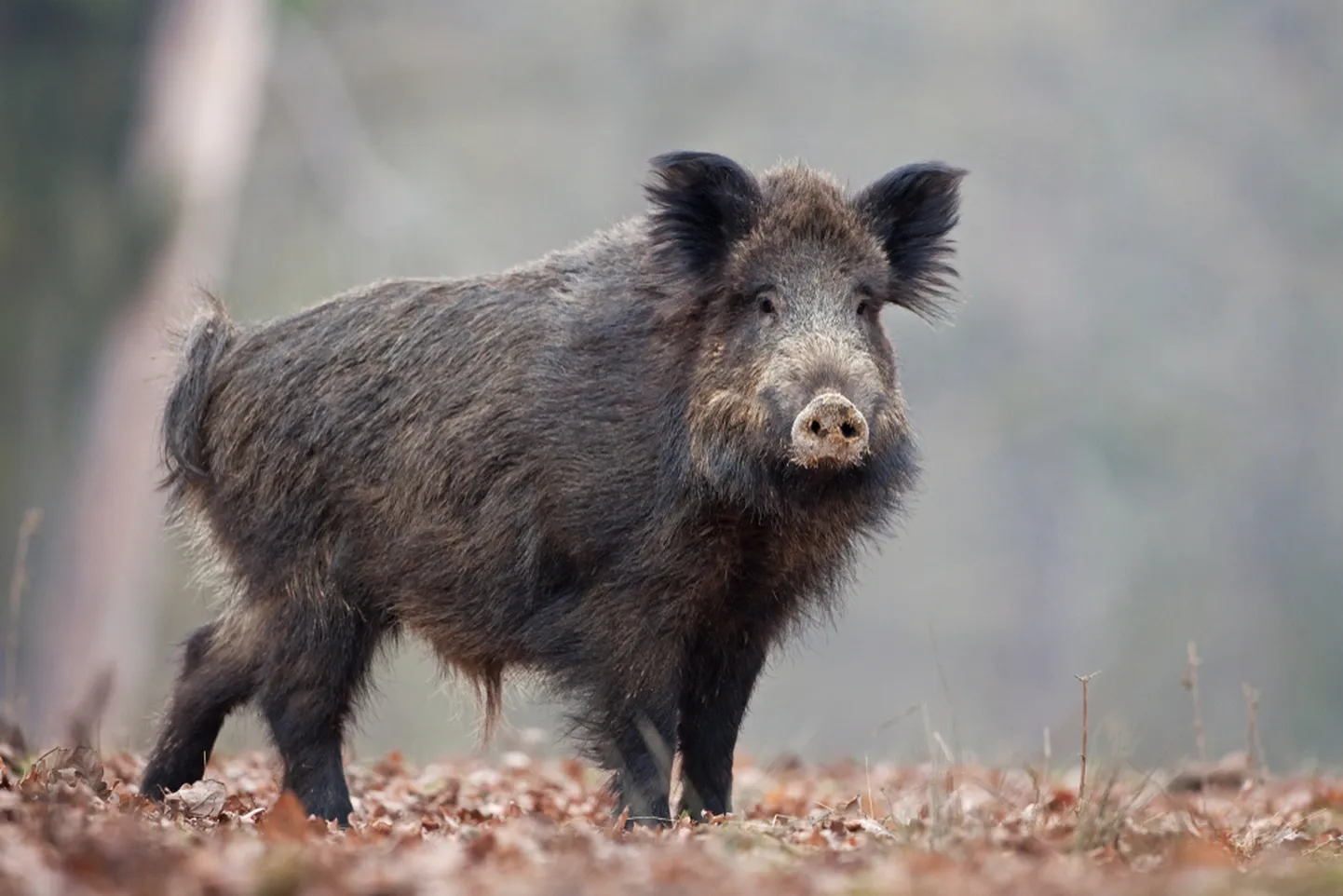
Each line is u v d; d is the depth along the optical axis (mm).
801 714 72250
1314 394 77875
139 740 27000
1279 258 78750
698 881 12484
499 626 18750
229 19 54844
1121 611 76125
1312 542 77375
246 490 19844
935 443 77875
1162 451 76875
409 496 19000
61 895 11609
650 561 17594
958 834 14414
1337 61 80312
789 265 17422
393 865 12797
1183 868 13055
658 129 75250
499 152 73250
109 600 53688
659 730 17812
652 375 17750
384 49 71250
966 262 77688
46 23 53406
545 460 18094
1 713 23219
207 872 12188
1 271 52625
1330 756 70688
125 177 53688
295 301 62375
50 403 53250
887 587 77500
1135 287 78375
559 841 14438
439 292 19594
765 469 17047
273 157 63906
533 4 74250
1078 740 40531
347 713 19797
